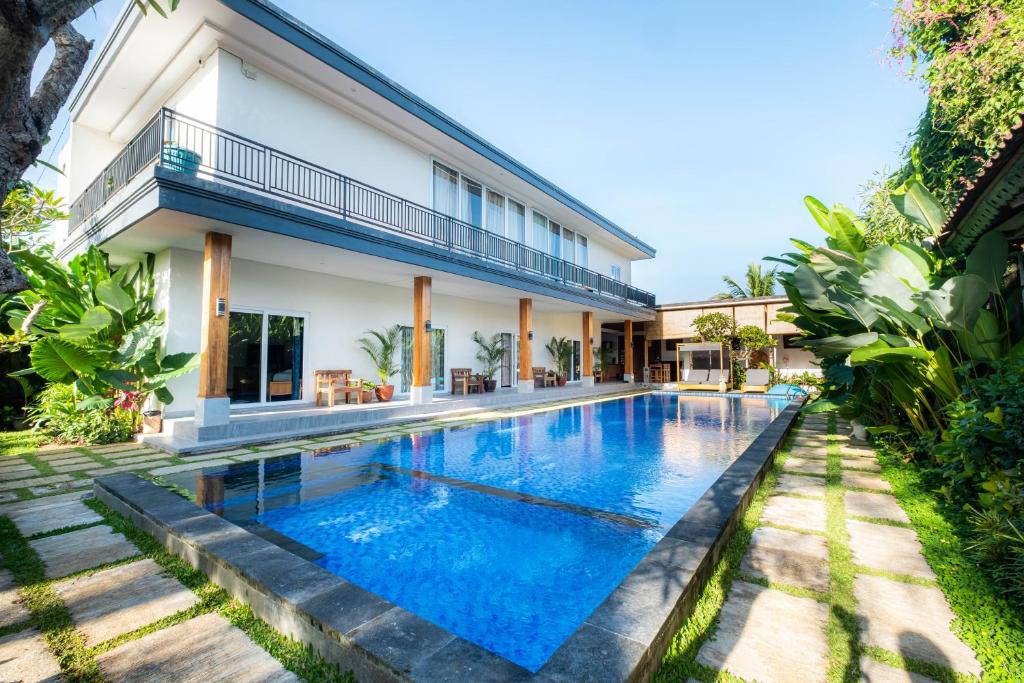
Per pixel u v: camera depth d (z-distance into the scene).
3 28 1.95
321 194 9.28
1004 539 2.75
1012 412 3.27
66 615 2.42
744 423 10.19
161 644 2.18
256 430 7.18
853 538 3.35
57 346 6.31
